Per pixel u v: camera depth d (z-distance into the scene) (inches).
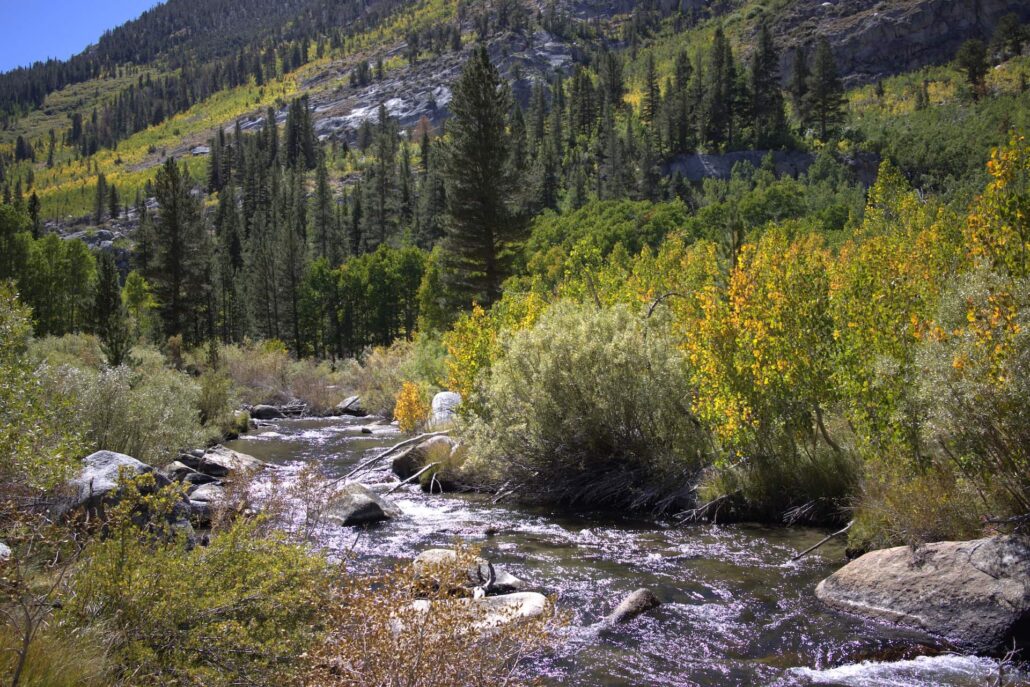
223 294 3117.6
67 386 427.5
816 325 372.8
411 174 5172.2
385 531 381.7
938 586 232.4
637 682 198.2
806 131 5019.7
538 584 286.5
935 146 4173.2
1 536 162.1
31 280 2265.0
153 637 150.1
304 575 171.8
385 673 138.9
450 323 1461.6
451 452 558.3
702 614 251.6
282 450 735.1
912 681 194.5
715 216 3016.7
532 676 200.7
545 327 501.0
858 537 309.7
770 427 389.4
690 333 425.1
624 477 457.4
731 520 400.2
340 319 2906.0
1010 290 250.5
